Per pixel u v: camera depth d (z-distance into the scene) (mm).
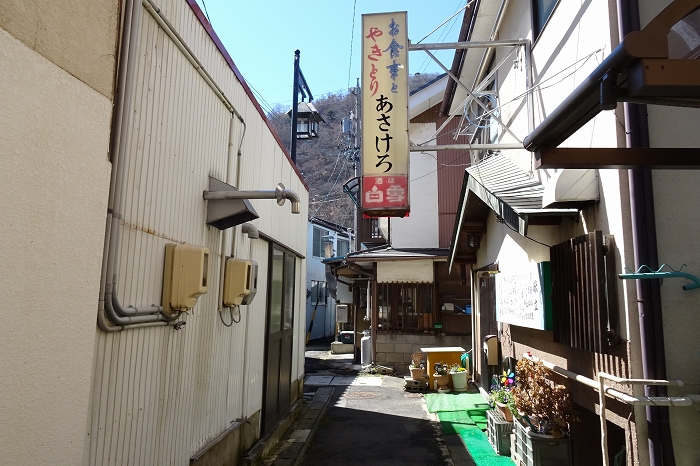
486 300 9625
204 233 4367
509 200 5074
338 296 21750
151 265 3344
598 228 4297
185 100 3859
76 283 2113
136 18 2895
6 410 1741
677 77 1991
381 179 6461
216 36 4523
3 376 1728
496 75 8836
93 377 2680
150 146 3270
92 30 2281
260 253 6422
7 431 1747
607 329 3936
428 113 15477
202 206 4285
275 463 6125
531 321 5645
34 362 1874
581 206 4527
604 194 4180
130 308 2998
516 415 6039
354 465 6238
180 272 3555
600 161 2912
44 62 1941
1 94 1726
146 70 3178
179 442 3902
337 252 30656
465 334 13297
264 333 6723
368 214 6562
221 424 4984
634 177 3809
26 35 1857
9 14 1775
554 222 5227
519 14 7211
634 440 3703
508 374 6898
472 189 7105
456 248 9680
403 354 13445
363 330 16734
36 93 1893
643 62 2006
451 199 15086
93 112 2254
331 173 31703
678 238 3736
